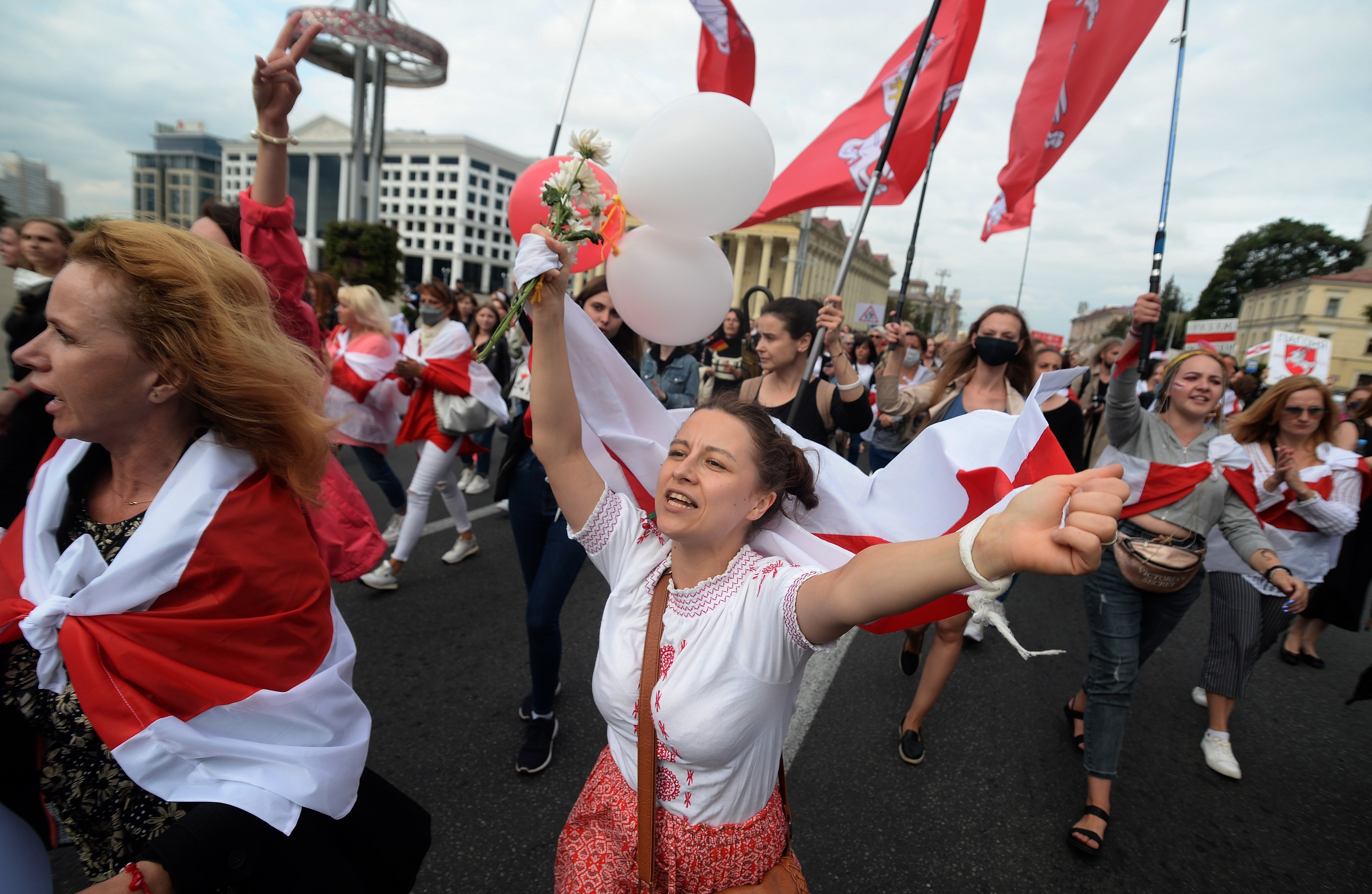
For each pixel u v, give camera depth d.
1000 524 0.79
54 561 0.98
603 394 1.46
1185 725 3.12
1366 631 4.61
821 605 1.01
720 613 1.13
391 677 2.84
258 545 0.97
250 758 0.94
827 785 2.44
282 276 1.87
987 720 2.95
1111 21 2.69
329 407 3.87
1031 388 2.94
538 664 2.30
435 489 4.60
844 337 2.87
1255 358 9.83
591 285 2.44
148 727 0.88
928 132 2.79
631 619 1.24
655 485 1.54
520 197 1.73
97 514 1.02
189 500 0.93
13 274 3.25
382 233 21.39
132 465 1.00
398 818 1.21
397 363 3.63
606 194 1.53
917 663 3.15
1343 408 5.95
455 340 3.71
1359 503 3.29
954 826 2.29
